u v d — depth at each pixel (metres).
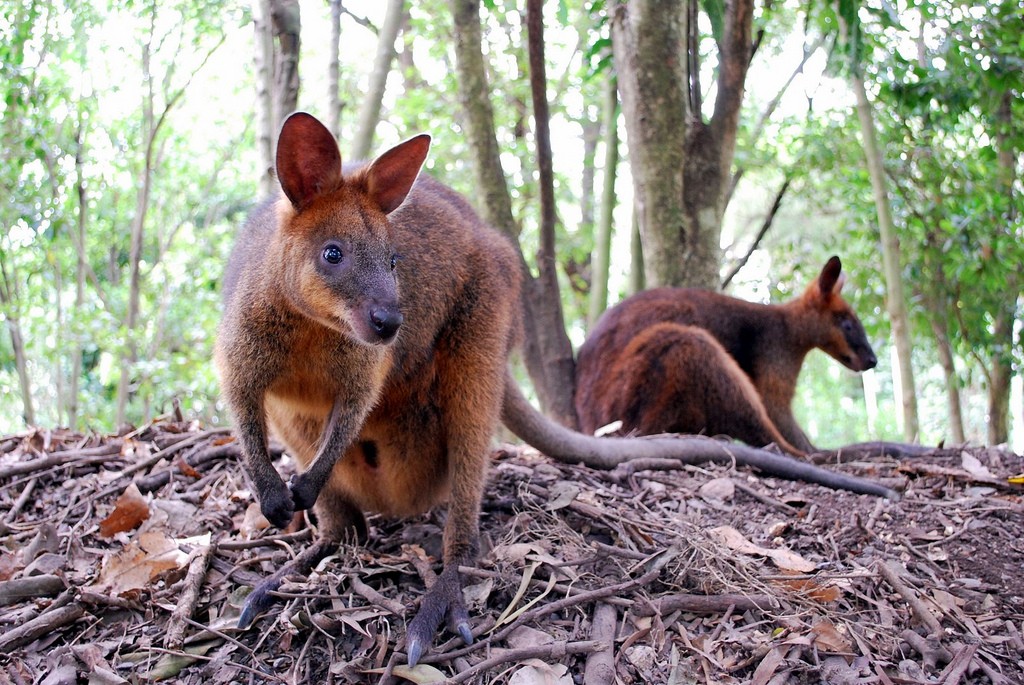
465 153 2.46
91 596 0.75
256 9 1.34
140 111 3.01
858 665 0.69
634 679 0.68
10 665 0.69
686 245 1.52
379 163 0.74
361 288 0.70
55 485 0.98
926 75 1.66
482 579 0.76
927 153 1.98
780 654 0.69
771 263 3.06
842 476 1.02
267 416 0.83
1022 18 1.66
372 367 0.75
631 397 1.40
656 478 1.00
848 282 2.25
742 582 0.77
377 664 0.68
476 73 1.39
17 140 2.12
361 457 0.84
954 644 0.73
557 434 1.00
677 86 1.43
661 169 1.46
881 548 0.86
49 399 3.41
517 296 0.94
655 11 1.41
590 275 3.19
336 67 1.37
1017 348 2.13
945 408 3.43
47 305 2.71
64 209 2.53
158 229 3.61
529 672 0.67
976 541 0.88
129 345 2.85
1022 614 0.78
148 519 0.88
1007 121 1.87
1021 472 1.06
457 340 0.83
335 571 0.78
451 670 0.68
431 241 0.81
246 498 0.93
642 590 0.76
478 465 0.81
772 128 2.57
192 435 1.08
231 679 0.68
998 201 1.85
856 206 2.06
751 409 1.38
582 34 2.21
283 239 0.73
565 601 0.73
